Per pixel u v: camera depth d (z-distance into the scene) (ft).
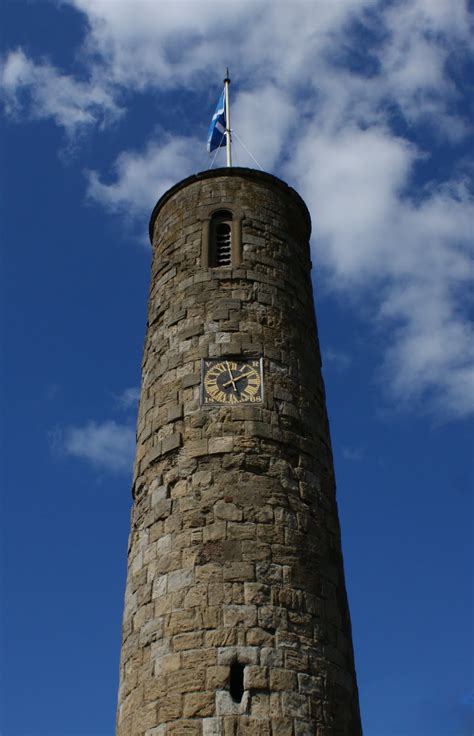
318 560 61.00
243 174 82.69
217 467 62.44
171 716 52.70
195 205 81.05
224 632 54.75
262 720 51.85
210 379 67.62
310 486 64.44
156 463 65.31
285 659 54.65
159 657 55.57
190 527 59.98
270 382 67.97
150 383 71.61
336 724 54.49
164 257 79.92
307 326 75.87
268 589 57.06
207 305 72.38
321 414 71.31
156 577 59.36
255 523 59.93
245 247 76.79
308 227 86.69
